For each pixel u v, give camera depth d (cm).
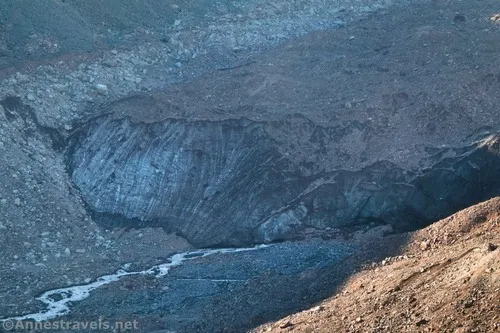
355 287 3194
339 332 2745
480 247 2894
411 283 2861
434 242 3416
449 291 2606
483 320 2380
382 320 2673
